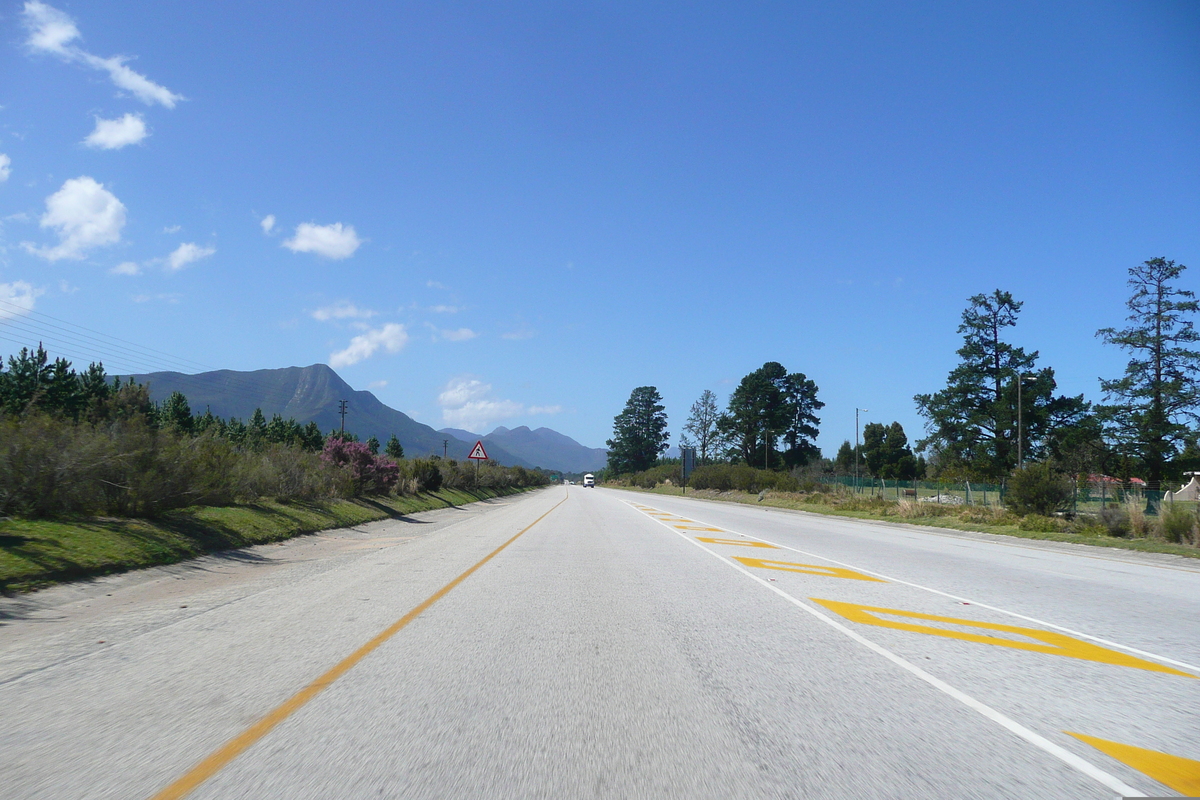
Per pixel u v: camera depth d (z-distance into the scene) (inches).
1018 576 551.2
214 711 204.8
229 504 744.3
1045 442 2647.6
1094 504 1694.1
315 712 204.5
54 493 513.0
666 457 6205.7
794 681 244.4
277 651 273.3
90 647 277.9
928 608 394.3
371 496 1192.2
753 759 176.2
